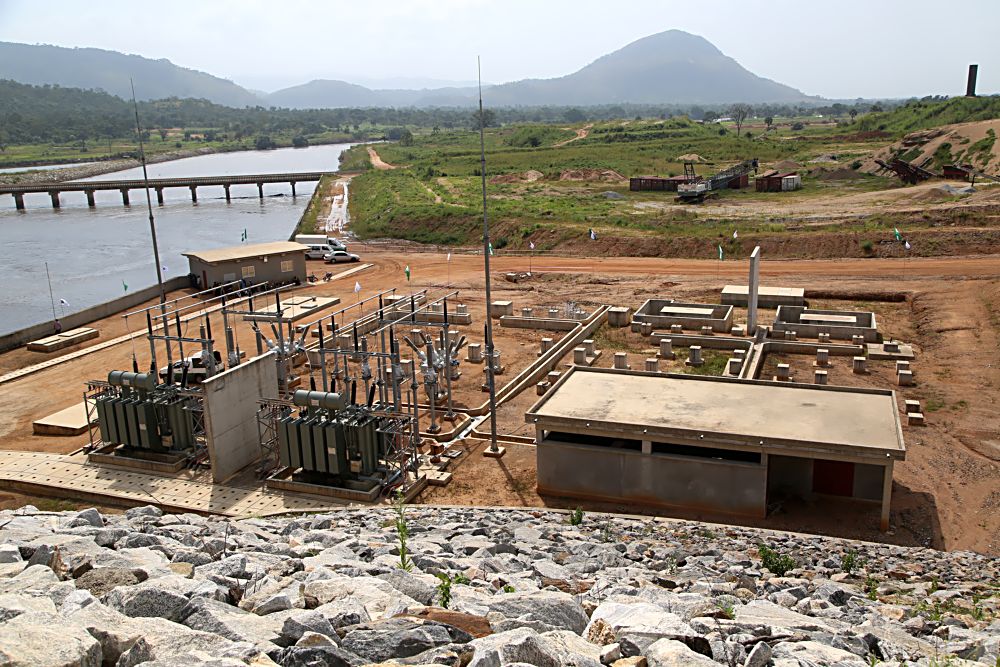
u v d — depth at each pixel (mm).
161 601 8039
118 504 26172
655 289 56781
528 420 25953
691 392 28031
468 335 46562
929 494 25641
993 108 153875
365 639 7020
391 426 26719
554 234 75875
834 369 39188
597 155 156125
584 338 45469
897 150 116125
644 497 25297
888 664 8367
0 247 93062
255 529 16500
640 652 7500
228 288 58406
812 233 66938
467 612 8562
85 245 93750
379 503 25219
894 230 63125
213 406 26641
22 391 38375
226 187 141750
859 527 23562
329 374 39156
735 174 108812
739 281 57562
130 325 50500
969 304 47000
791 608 12289
